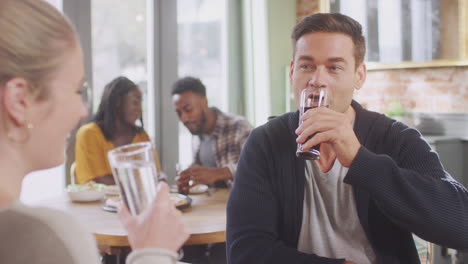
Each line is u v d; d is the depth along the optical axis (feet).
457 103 10.93
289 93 13.73
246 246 3.82
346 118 3.47
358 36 3.97
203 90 9.34
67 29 2.00
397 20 11.76
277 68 13.84
